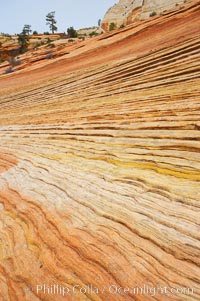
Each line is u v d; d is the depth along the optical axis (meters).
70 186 7.52
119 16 65.75
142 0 58.88
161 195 5.98
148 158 7.59
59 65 35.50
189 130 7.92
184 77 13.00
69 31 79.19
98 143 9.88
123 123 10.52
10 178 9.52
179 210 5.33
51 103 19.70
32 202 7.34
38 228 6.27
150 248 4.78
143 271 4.47
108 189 6.80
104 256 4.95
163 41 22.81
